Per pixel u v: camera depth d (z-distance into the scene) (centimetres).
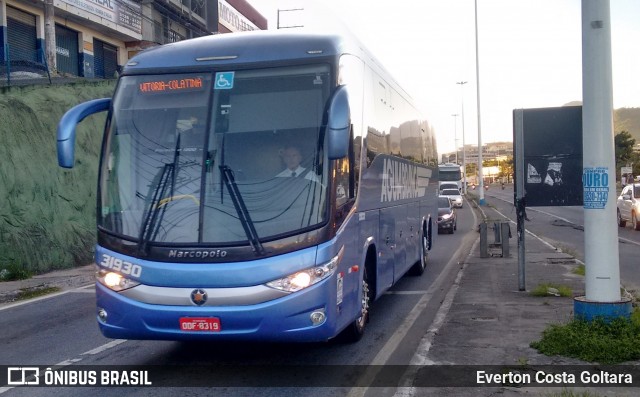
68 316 1147
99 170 717
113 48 3866
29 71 2628
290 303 644
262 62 714
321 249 660
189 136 697
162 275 656
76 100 2369
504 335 844
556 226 3259
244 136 688
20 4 2967
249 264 645
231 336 650
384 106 1027
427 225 1616
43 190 1911
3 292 1372
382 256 986
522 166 1148
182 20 4331
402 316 1062
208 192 671
